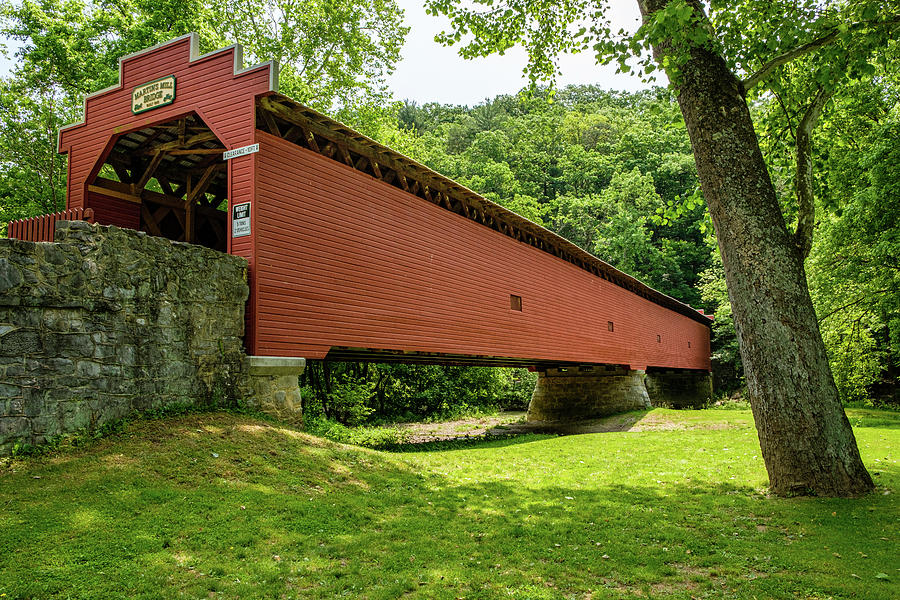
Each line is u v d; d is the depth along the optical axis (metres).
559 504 6.95
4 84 18.38
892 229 18.39
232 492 6.03
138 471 6.12
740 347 7.51
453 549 5.03
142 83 11.38
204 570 4.26
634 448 12.91
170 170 13.98
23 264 6.32
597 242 49.62
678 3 6.23
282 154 10.30
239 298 9.34
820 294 22.00
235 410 8.98
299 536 5.15
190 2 19.62
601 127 72.50
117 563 4.23
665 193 55.12
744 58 8.79
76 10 18.72
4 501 5.07
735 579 4.36
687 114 7.91
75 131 12.05
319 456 8.05
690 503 6.98
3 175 18.56
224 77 10.38
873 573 4.39
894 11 7.72
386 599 3.91
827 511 6.17
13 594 3.64
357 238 11.79
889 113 19.44
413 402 28.67
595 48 7.63
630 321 26.08
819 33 7.79
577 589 4.18
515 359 18.84
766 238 7.29
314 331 10.57
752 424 17.47
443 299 14.27
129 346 7.47
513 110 80.50
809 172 8.15
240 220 9.74
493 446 13.92
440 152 45.75
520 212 42.50
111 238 7.33
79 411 6.74
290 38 23.38
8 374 6.09
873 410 22.56
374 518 5.95
